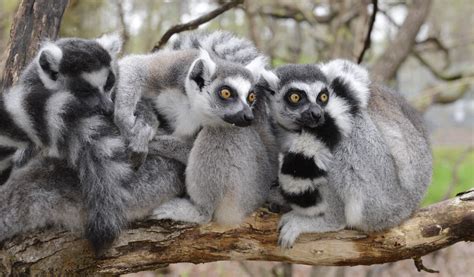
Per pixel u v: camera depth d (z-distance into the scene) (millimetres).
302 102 4832
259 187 4602
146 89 4895
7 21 9070
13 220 4145
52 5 5469
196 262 4449
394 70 7961
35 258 4141
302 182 4391
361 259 4445
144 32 10227
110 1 9578
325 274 8336
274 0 9375
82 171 4078
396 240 4379
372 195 4500
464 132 24906
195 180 4414
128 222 4324
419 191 4824
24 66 5320
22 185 4219
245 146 4539
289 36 10953
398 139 4758
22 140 4234
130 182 4375
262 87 5148
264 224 4445
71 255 4207
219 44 5750
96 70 5105
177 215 4367
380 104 4895
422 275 10102
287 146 4773
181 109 4852
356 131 4645
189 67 4938
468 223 4297
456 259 11016
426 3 7992
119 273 4301
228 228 4410
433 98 9438
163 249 4336
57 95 4309
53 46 5230
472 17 12883
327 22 9469
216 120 4617
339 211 4492
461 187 14156
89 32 9219
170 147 4703
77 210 4234
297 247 4418
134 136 4508
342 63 5156
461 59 15883
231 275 10016
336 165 4539
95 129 4219
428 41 9719
